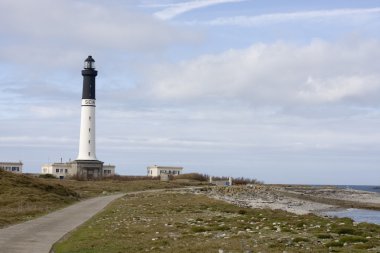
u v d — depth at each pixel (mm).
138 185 129500
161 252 24266
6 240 30172
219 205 65625
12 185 75500
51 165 167875
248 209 59875
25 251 25609
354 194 163250
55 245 28141
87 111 156625
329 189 180875
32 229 36625
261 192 129875
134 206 62438
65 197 76812
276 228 35188
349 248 25391
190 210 56031
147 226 37344
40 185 80938
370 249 25219
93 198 84750
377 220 67000
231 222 40750
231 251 24062
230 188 129500
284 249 24672
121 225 38562
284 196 127375
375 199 143500
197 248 25094
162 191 109000
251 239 28734
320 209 93188
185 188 126875
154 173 197125
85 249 25984
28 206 59406
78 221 43500
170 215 49156
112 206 63312
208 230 34344
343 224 39781
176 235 31547
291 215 51938
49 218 46469
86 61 157125
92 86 157250
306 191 158500
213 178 181750
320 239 29234
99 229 35938
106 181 140875
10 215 48000
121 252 24750
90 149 157125
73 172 156625
